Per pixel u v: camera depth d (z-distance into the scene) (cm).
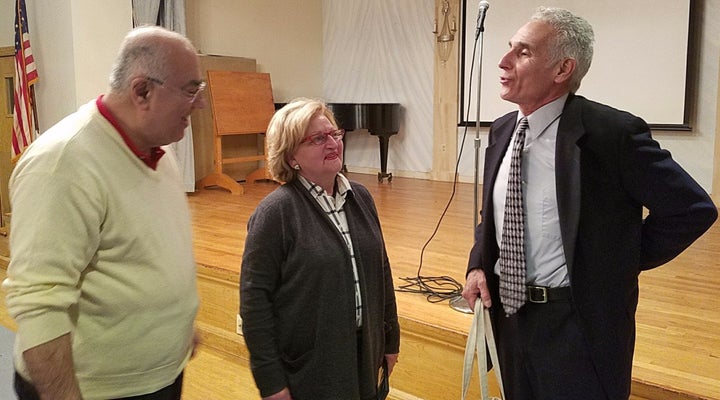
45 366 126
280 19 750
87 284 139
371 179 724
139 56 136
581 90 593
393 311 197
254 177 680
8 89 576
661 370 223
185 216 159
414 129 727
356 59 769
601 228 152
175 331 151
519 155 161
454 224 470
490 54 646
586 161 153
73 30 513
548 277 159
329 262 169
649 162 146
